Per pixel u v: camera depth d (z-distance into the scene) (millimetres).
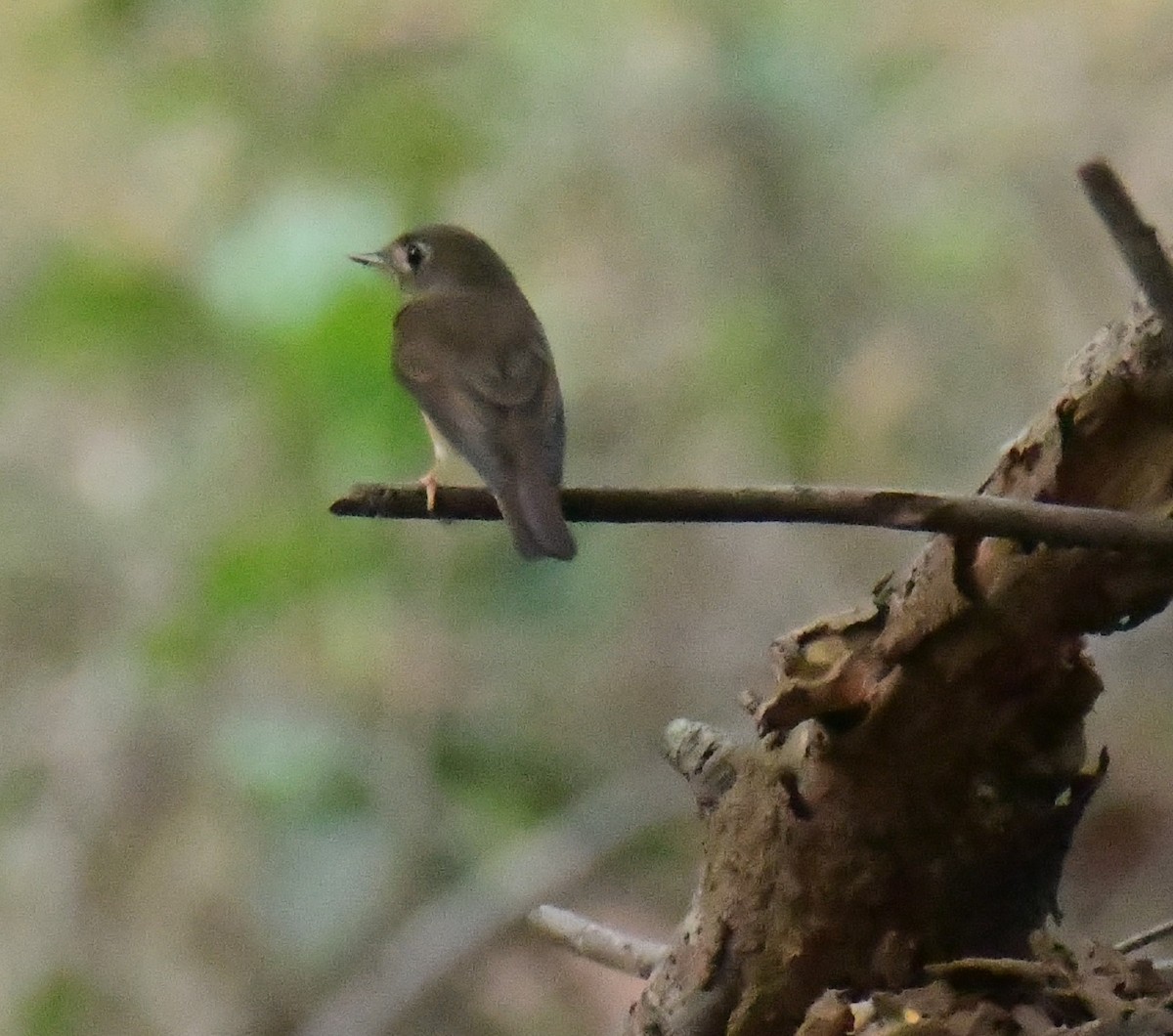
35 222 12227
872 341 12641
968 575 4559
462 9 12312
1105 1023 4477
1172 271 4156
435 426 7559
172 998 10859
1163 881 11750
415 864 10742
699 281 12617
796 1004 5059
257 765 10562
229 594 10750
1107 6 12742
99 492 11805
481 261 8680
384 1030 10164
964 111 12719
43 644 11805
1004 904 4984
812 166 12594
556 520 5945
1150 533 4152
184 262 11336
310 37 12094
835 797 4922
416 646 11242
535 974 11375
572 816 11492
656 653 12414
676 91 12445
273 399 10734
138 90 12234
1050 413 4617
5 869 11211
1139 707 12258
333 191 11125
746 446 12547
